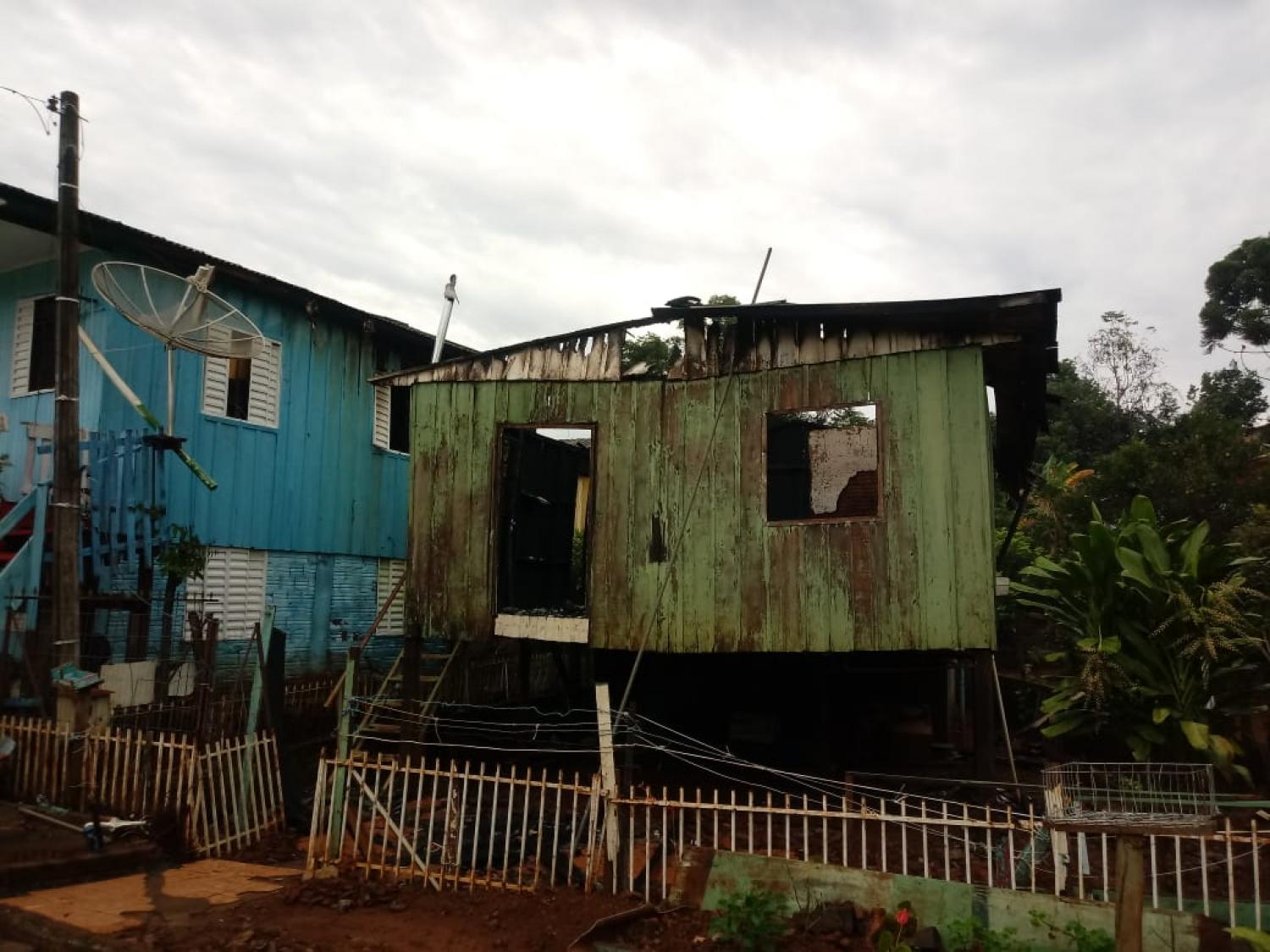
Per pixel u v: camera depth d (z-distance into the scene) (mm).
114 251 11945
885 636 8828
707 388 9984
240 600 13258
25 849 6914
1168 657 9453
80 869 6875
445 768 11336
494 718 13891
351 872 6961
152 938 5617
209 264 12562
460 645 12797
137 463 10594
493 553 10727
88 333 11820
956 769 11508
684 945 5738
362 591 15898
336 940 5719
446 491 11062
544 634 10297
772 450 11898
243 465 13383
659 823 8742
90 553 10297
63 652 8805
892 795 9617
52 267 12656
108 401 11570
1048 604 11102
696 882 6324
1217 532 15312
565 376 10656
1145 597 9570
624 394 10352
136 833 7543
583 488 15047
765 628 9328
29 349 12672
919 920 5730
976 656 8727
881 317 9172
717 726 12305
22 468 12266
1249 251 27453
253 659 12969
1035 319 8492
